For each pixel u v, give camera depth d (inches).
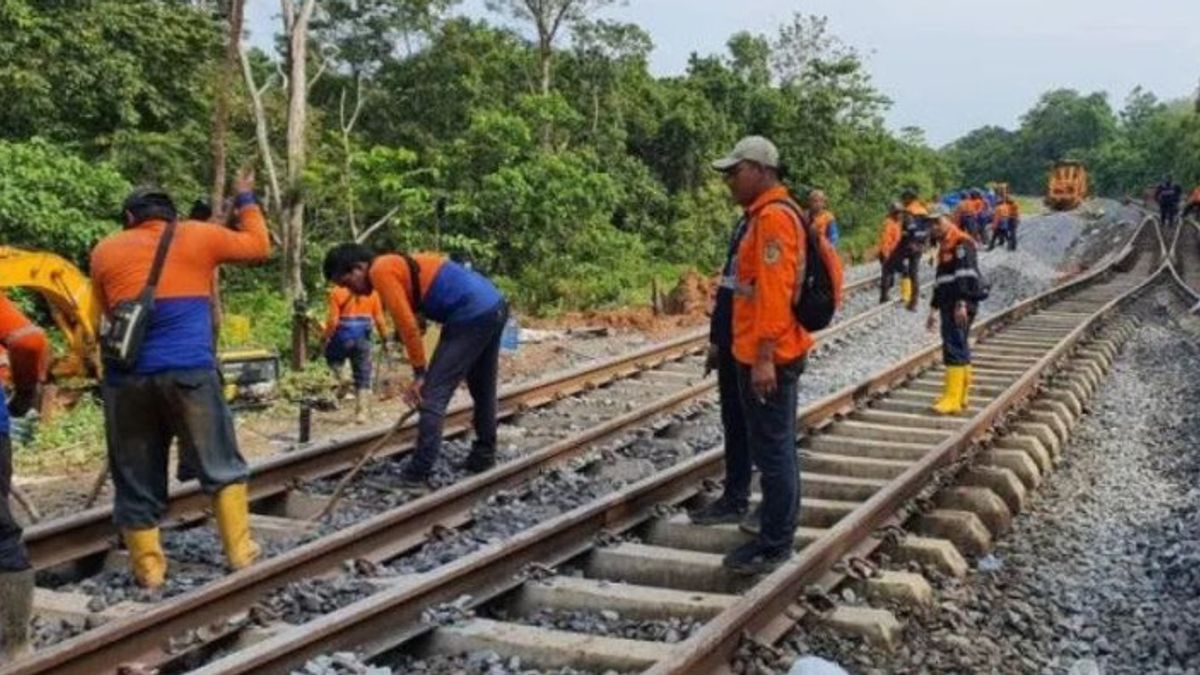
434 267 304.5
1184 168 3289.9
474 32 1253.1
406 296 299.1
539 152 951.0
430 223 869.8
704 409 433.1
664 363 545.6
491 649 196.5
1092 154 4670.3
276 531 264.7
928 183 2369.6
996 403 400.2
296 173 797.9
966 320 415.5
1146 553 293.1
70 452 366.0
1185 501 346.0
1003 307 831.7
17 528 180.4
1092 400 508.7
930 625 222.7
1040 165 5329.7
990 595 246.5
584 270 902.4
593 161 1119.0
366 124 1192.2
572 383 466.3
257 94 807.1
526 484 310.5
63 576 239.8
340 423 414.6
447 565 214.8
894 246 774.5
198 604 198.7
